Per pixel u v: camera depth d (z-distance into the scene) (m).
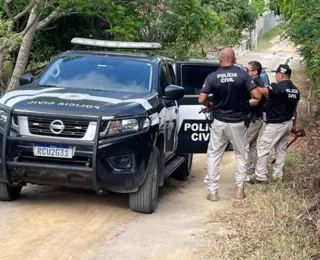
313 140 11.99
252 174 9.08
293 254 5.31
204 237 6.05
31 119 6.33
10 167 6.38
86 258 5.37
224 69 7.25
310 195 7.23
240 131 7.42
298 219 6.33
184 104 8.46
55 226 6.20
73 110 6.31
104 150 6.22
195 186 8.94
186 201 7.69
